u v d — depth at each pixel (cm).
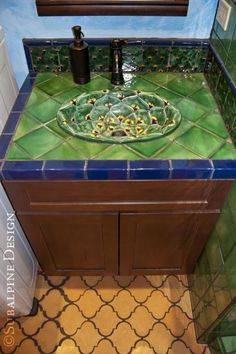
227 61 104
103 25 119
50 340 140
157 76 129
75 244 127
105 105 120
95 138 100
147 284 157
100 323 144
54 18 116
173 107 111
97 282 158
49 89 122
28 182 96
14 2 111
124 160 94
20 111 112
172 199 104
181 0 110
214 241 118
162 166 92
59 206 106
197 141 100
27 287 138
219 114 110
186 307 149
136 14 115
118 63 118
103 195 102
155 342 139
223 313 107
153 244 127
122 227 116
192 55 126
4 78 110
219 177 95
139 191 100
